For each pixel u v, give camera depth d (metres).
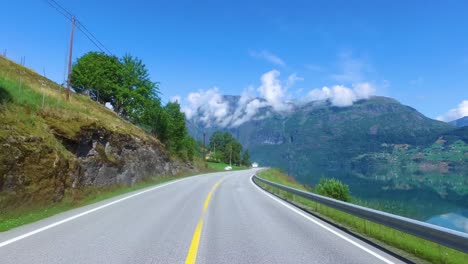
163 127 54.16
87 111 27.03
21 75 29.94
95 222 10.52
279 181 49.38
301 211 14.89
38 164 13.66
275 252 7.51
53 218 11.24
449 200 60.53
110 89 54.84
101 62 55.22
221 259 6.82
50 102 21.77
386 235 9.75
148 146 37.06
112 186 22.66
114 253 7.00
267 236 9.21
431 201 57.59
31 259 6.42
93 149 21.19
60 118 19.31
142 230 9.44
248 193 23.53
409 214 31.23
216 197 19.61
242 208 15.15
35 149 13.84
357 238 9.29
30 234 8.66
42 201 13.21
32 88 23.70
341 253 7.59
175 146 59.66
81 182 18.08
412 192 79.75
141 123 54.84
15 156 12.43
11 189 11.70
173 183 31.48
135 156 30.45
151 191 22.33
